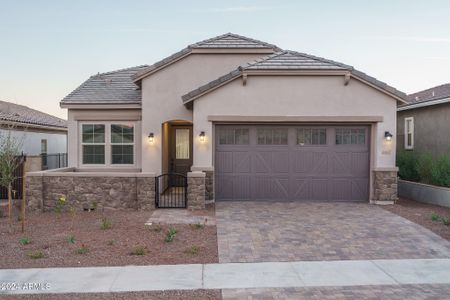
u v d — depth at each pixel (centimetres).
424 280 633
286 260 738
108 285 603
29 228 980
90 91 1642
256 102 1301
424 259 745
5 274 652
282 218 1090
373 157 1325
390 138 1298
